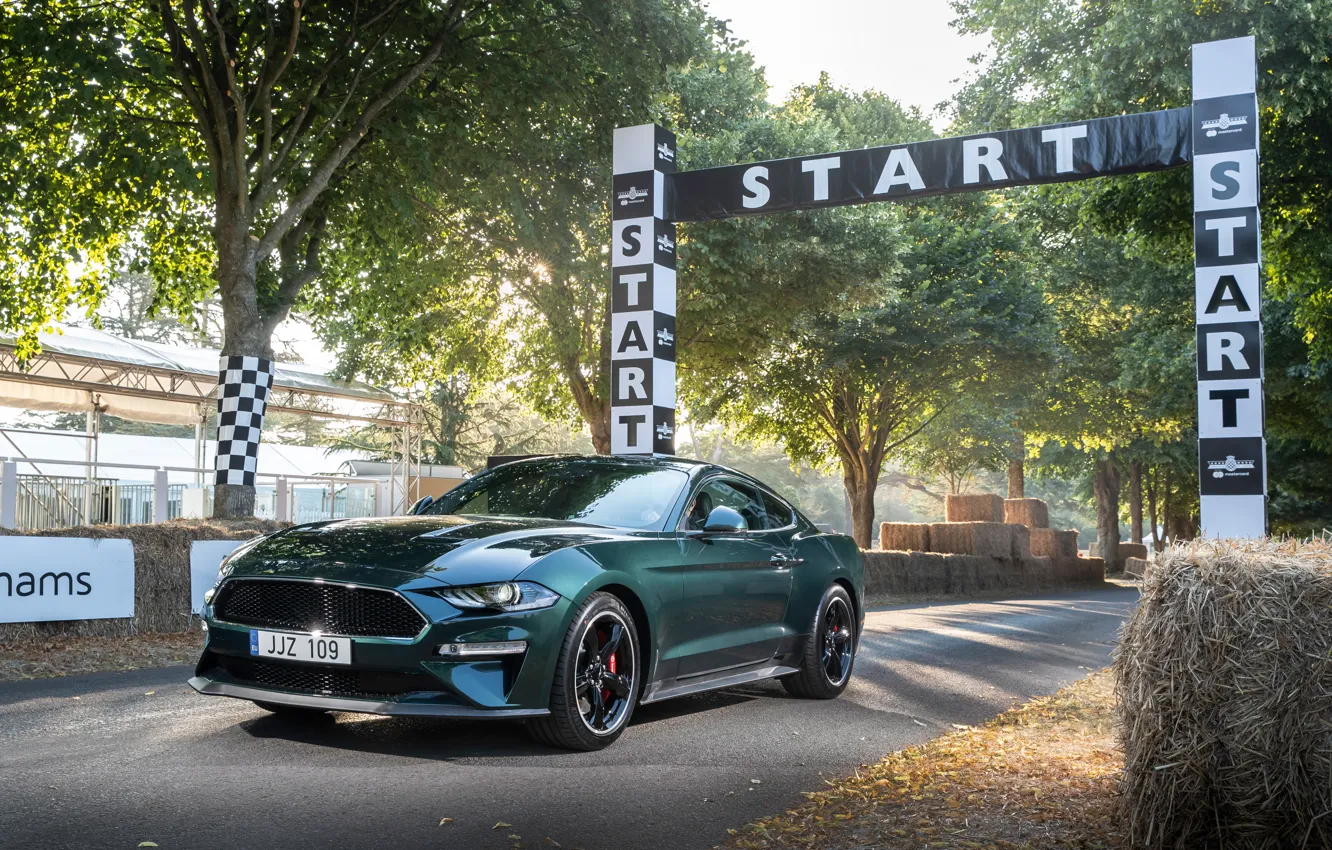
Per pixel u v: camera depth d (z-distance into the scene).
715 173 11.87
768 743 5.35
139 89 14.48
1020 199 24.38
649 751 5.01
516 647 4.55
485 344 24.66
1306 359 24.50
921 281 25.59
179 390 23.58
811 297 20.56
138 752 4.64
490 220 18.84
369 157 15.84
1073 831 3.81
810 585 6.67
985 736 5.67
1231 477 9.18
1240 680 3.37
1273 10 15.31
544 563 4.75
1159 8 15.86
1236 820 3.41
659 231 11.84
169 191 15.80
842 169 11.47
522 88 14.87
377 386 25.25
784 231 19.67
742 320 20.92
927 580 23.69
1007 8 22.70
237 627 4.75
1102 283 29.84
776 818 3.97
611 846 3.56
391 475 26.28
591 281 17.48
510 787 4.21
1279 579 3.37
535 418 45.59
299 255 17.55
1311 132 17.27
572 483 6.08
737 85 21.69
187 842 3.38
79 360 20.39
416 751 4.78
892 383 26.47
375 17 13.64
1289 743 3.32
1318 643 3.30
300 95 14.41
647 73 15.26
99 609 9.16
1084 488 53.22
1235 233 9.34
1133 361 26.94
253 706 5.74
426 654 4.42
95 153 13.78
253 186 14.21
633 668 5.14
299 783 4.15
